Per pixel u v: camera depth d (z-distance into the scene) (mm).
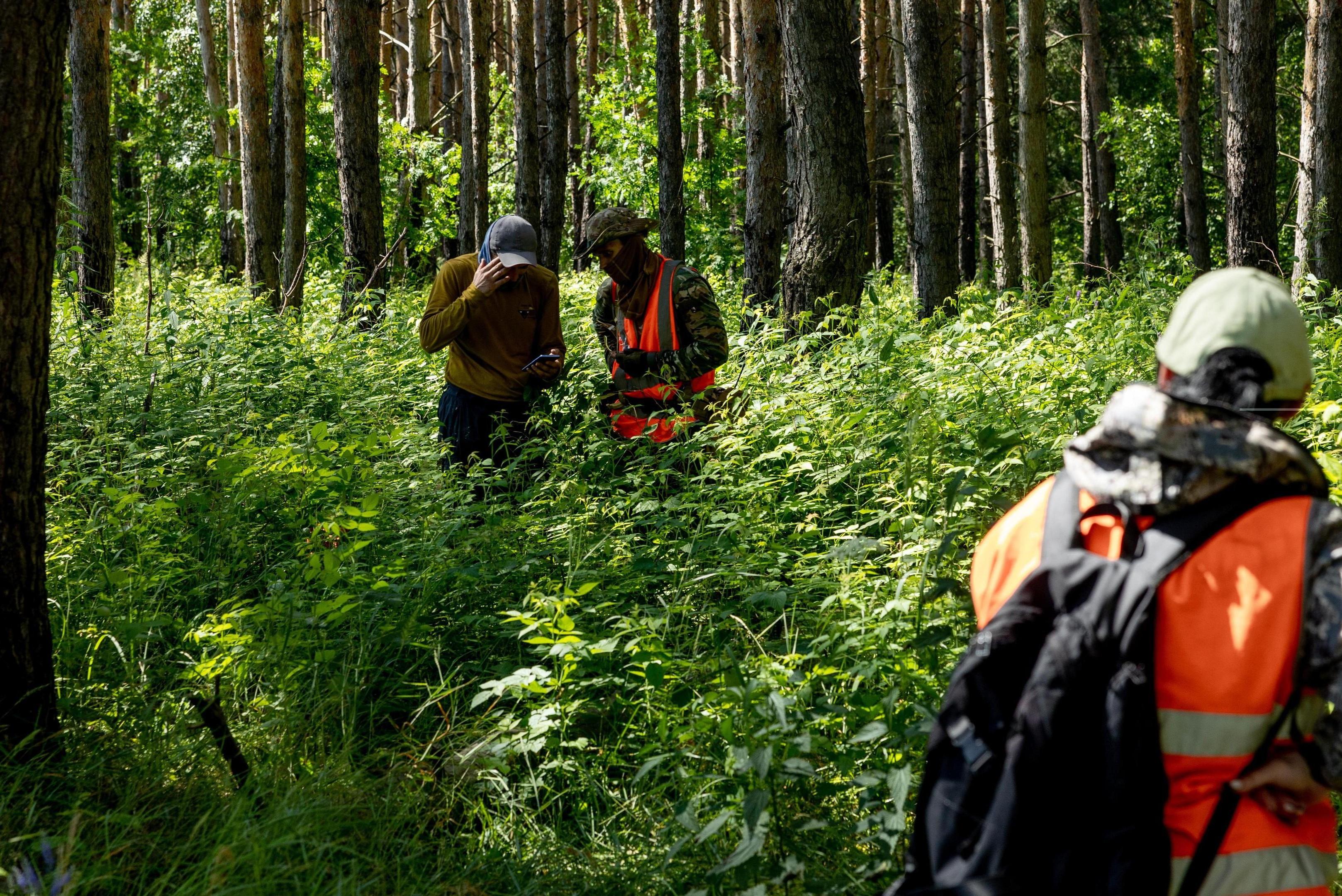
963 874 1845
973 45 21672
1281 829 1830
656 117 21203
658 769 3564
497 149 27578
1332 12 11688
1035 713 1797
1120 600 1808
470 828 3480
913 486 4520
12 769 3229
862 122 8180
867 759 3275
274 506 5215
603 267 5812
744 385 6555
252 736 3756
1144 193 26938
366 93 12430
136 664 4137
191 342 8570
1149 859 1767
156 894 2861
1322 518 1800
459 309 6055
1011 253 18047
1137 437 1850
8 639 3355
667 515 5059
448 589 4637
